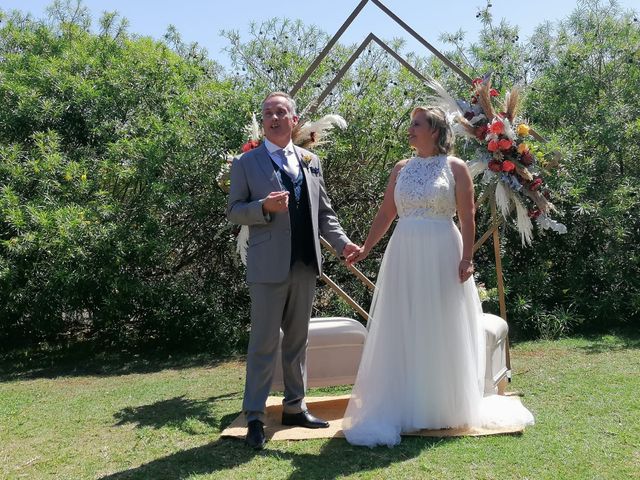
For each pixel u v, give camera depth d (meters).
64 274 6.04
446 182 3.90
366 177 7.17
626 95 7.52
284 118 3.85
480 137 4.71
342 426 3.83
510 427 3.75
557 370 5.19
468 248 3.92
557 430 3.71
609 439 3.54
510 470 3.14
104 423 4.12
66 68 7.30
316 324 4.55
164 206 6.59
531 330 6.87
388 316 3.88
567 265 7.27
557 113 7.59
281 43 7.88
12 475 3.25
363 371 3.88
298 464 3.31
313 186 3.94
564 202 6.86
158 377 5.55
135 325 6.91
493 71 7.73
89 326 7.11
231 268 7.19
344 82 7.44
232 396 4.82
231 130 6.64
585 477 3.04
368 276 7.15
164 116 7.11
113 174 6.70
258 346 3.75
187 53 8.39
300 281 3.84
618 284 7.09
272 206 3.56
